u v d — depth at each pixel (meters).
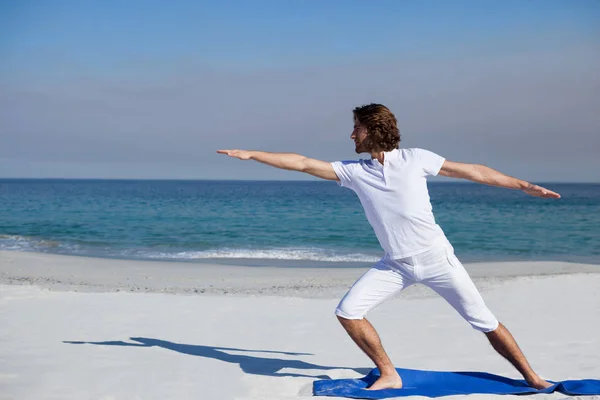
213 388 4.50
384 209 4.10
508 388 4.38
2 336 6.12
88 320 7.01
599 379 4.69
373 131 4.09
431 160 4.12
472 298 4.19
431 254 4.10
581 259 17.98
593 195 106.88
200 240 23.56
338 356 5.57
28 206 49.19
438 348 5.84
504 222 34.28
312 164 4.18
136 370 4.97
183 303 8.22
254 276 12.60
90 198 70.75
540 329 6.66
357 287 4.32
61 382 4.59
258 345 5.97
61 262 14.69
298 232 27.31
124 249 20.05
